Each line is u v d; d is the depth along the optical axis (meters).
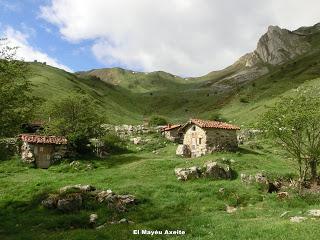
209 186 41.38
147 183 43.00
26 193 38.47
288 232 21.70
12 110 34.28
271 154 67.06
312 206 32.56
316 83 161.25
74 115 72.81
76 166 57.75
